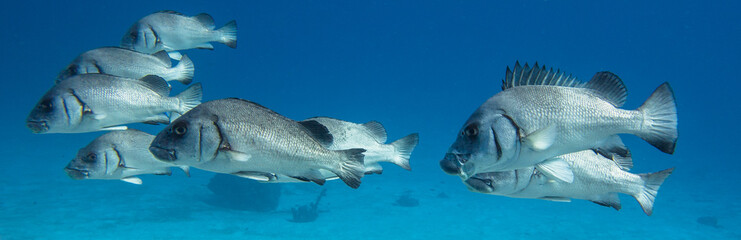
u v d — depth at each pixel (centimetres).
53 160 2455
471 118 271
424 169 3041
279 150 284
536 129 267
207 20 730
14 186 1773
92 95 447
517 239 1470
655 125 273
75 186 1838
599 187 347
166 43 693
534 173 326
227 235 1347
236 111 282
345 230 1489
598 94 282
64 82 445
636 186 350
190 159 281
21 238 1181
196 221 1466
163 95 481
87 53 552
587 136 274
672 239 1532
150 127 3388
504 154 266
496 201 2047
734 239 1561
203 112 279
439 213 1794
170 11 698
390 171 2864
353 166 297
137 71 580
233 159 276
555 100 271
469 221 1681
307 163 292
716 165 3853
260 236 1362
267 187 1761
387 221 1634
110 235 1264
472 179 318
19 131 3631
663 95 272
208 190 1916
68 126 444
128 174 461
